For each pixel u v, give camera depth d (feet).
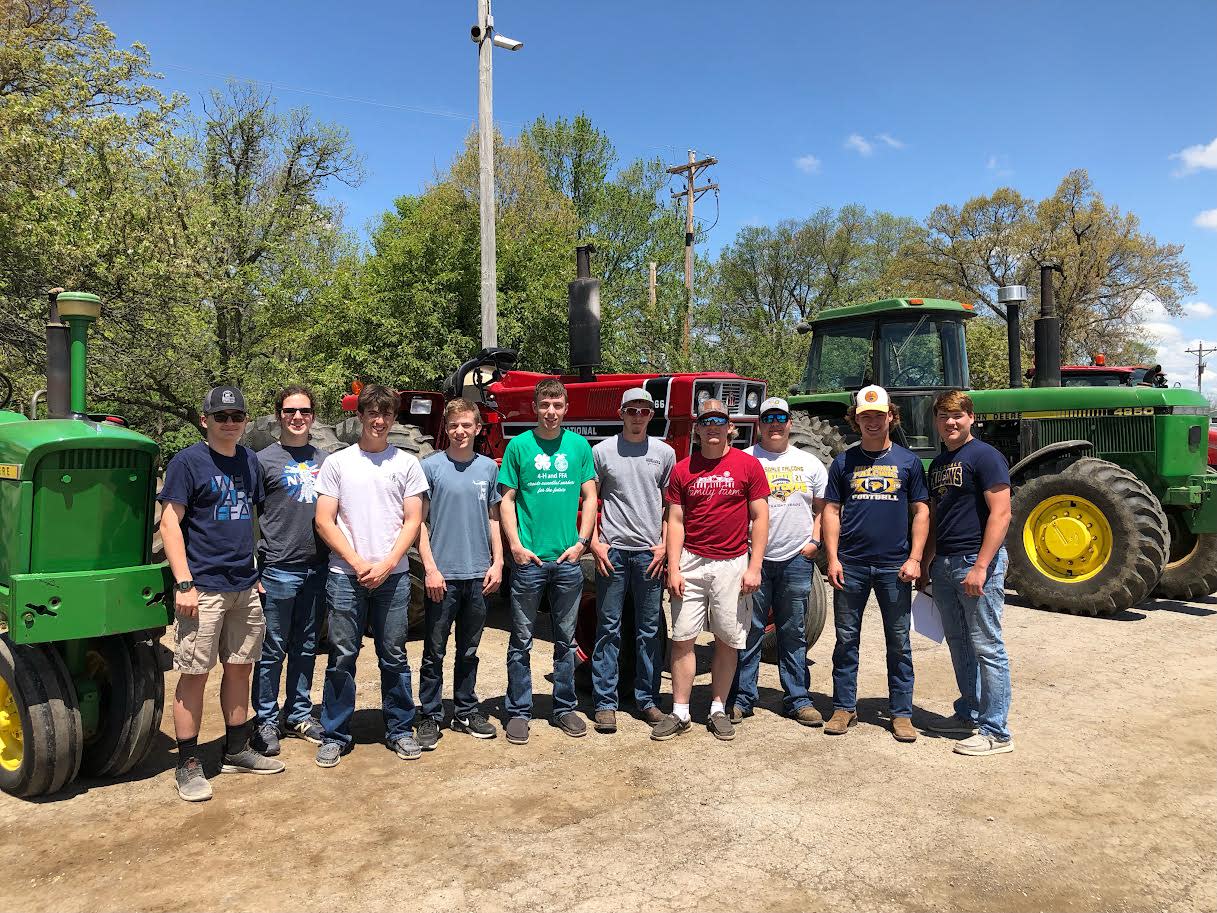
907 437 27.45
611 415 19.10
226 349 63.31
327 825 10.63
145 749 11.82
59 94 43.75
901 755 13.16
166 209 47.57
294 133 80.48
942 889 9.26
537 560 13.71
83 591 10.91
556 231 75.66
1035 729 14.29
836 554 14.25
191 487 11.50
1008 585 26.48
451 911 8.70
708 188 89.15
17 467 10.94
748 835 10.44
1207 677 17.19
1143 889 9.30
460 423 13.56
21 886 9.20
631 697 16.30
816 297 139.74
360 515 12.62
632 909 8.77
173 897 8.98
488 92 39.73
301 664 13.82
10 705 11.73
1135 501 21.91
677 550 13.99
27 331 38.09
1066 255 102.32
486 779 12.12
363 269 71.05
